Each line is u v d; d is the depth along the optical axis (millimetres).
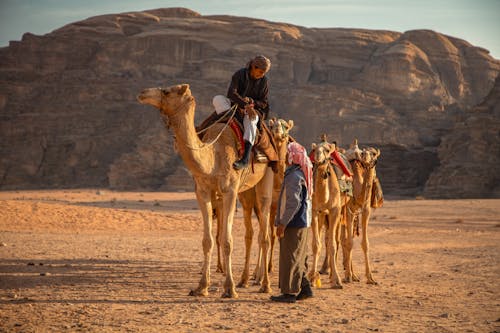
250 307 12883
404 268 21359
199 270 19594
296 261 13531
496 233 46500
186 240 33906
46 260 21016
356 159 18219
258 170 14984
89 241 30469
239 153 14234
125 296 13992
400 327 11273
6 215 42062
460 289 16094
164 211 81688
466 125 193375
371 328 11141
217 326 11055
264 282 15125
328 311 12688
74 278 16703
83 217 44875
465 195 172625
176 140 13477
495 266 21953
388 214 76625
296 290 13539
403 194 191500
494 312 12828
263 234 15344
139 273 18281
